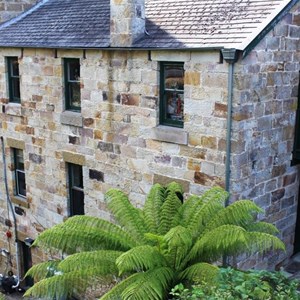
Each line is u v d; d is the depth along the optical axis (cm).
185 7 963
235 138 796
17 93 1242
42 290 672
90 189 1074
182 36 863
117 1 909
